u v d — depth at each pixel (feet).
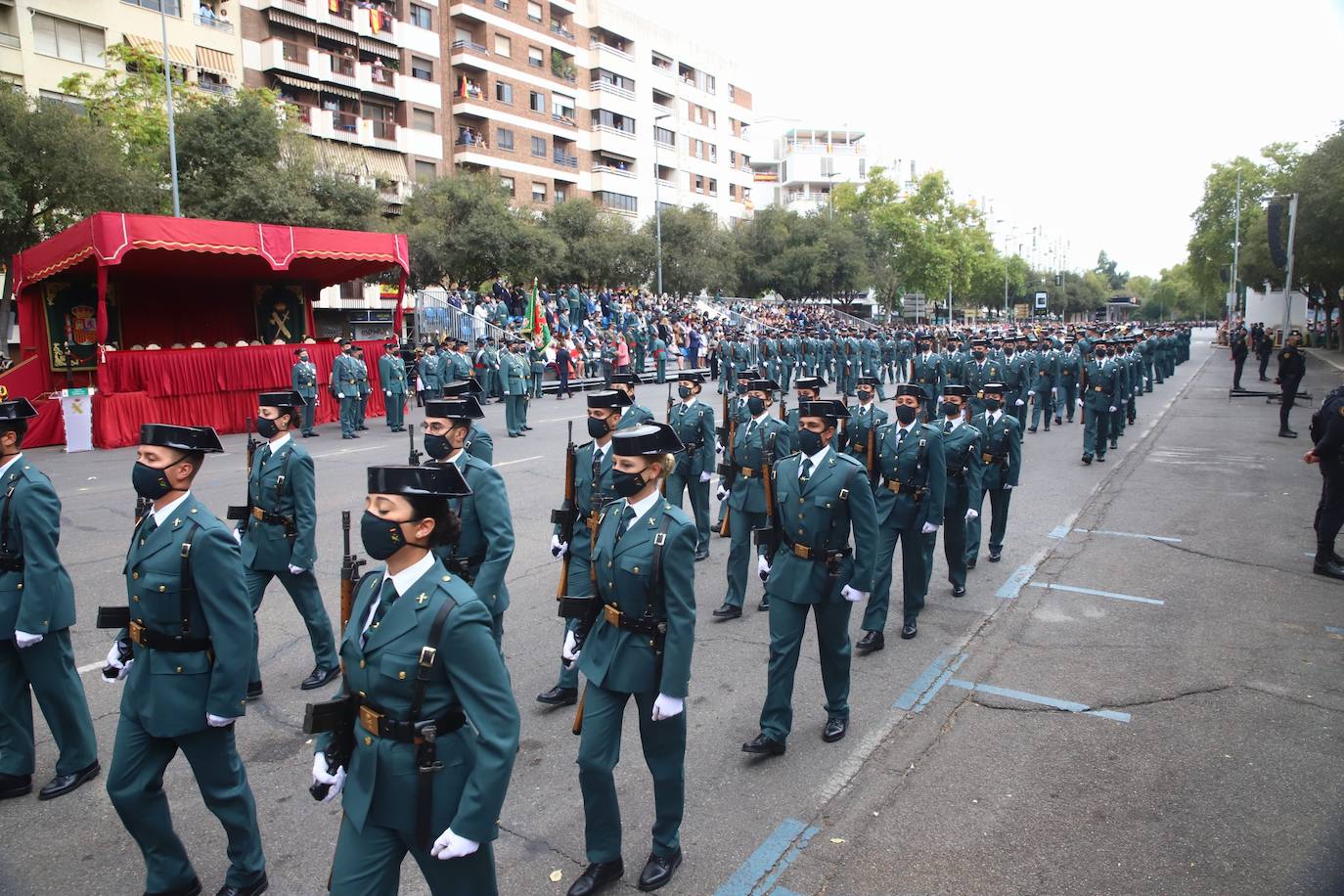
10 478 14.89
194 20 117.50
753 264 187.52
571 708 19.10
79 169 72.02
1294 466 47.37
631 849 13.93
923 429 22.74
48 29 103.65
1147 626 23.68
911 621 23.35
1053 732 17.76
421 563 9.93
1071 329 114.73
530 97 165.37
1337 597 25.85
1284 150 192.95
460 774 9.81
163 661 12.01
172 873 12.35
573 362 98.17
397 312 75.56
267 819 14.84
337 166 115.75
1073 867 13.29
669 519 13.01
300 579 19.58
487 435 20.63
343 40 135.13
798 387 27.35
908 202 214.69
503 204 118.93
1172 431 62.23
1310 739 17.20
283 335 81.82
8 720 15.35
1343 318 147.02
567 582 19.72
